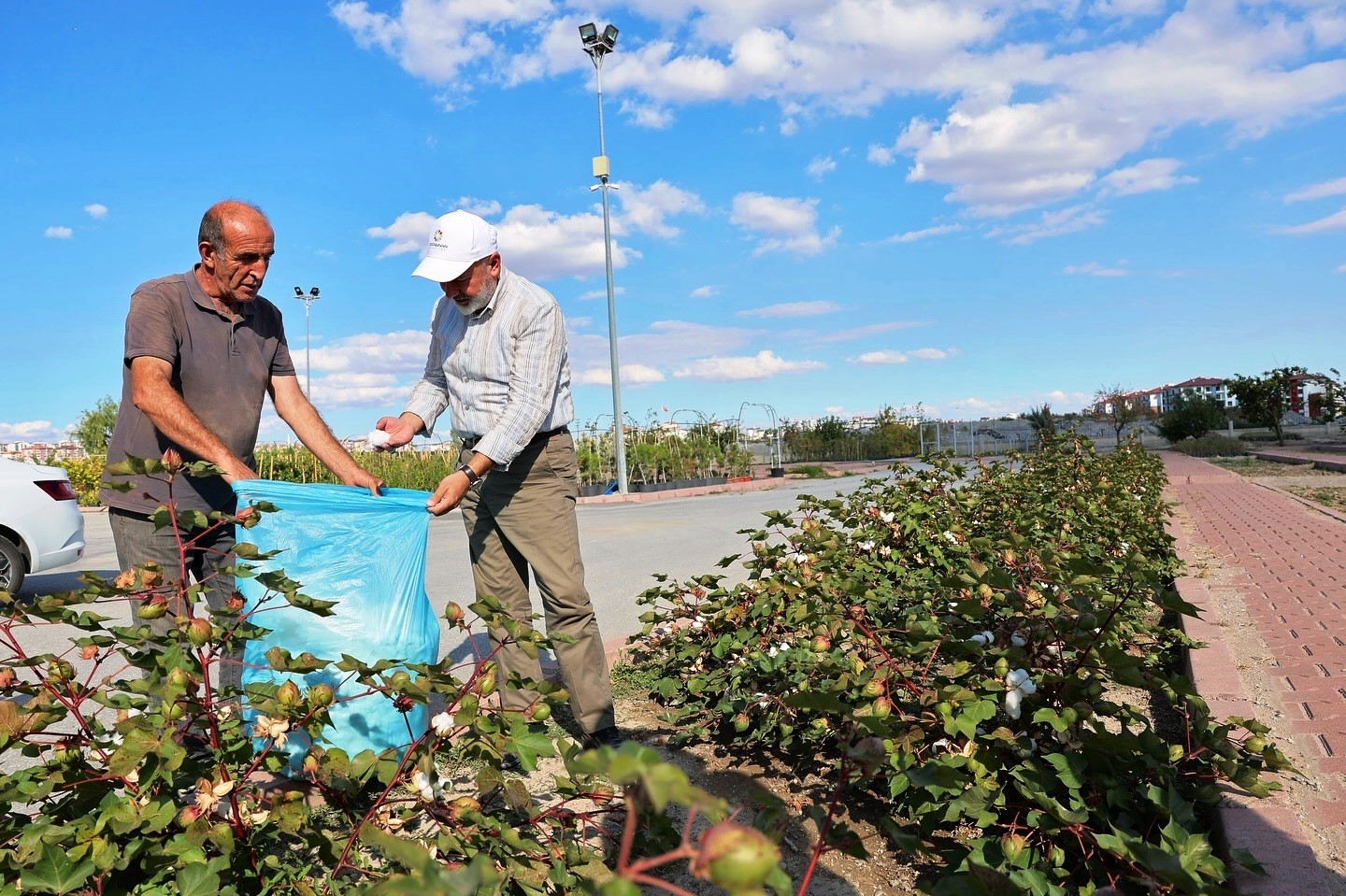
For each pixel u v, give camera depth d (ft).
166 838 6.35
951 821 8.18
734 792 9.71
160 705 6.68
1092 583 9.04
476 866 2.70
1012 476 25.27
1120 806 7.26
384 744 8.92
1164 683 7.77
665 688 11.87
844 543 13.60
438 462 62.95
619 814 8.09
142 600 7.50
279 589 7.15
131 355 9.21
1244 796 8.31
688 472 76.89
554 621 10.81
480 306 10.43
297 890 6.66
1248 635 14.62
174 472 7.50
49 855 5.60
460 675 14.89
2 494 21.04
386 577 9.09
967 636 9.37
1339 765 9.21
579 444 72.74
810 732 10.08
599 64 60.29
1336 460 66.80
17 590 21.27
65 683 6.84
